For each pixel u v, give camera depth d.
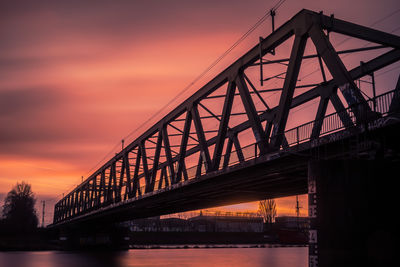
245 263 46.53
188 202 41.94
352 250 16.34
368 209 16.62
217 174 28.88
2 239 122.44
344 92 19.22
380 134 17.70
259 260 52.09
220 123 29.41
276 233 135.88
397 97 16.69
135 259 54.94
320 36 20.86
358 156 17.80
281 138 23.16
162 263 47.09
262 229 147.00
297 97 29.41
